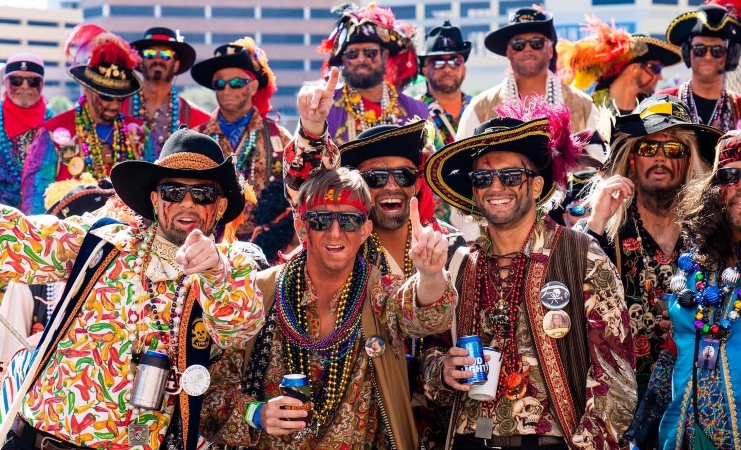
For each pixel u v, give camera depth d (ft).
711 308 17.11
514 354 16.87
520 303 17.02
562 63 33.19
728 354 16.74
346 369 16.62
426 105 32.65
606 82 33.37
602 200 19.72
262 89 32.78
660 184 19.71
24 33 385.29
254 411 16.25
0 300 22.99
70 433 15.70
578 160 17.54
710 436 16.76
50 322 16.06
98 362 15.89
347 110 30.19
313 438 16.65
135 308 16.06
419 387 18.06
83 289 16.15
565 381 16.55
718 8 29.71
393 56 31.96
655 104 20.22
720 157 17.38
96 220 16.96
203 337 16.19
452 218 28.71
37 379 16.12
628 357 16.63
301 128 17.44
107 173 32.01
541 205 17.88
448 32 35.14
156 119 33.99
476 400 16.89
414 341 18.31
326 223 16.55
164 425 16.12
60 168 32.01
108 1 398.62
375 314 16.83
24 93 34.17
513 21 30.37
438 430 18.35
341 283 17.03
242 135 31.63
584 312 16.75
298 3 413.39
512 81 30.25
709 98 30.25
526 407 16.62
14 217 16.26
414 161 19.35
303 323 16.89
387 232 19.33
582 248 17.03
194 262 14.62
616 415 16.37
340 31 30.35
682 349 17.29
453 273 17.81
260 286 17.30
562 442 16.48
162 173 16.16
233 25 410.93
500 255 17.52
